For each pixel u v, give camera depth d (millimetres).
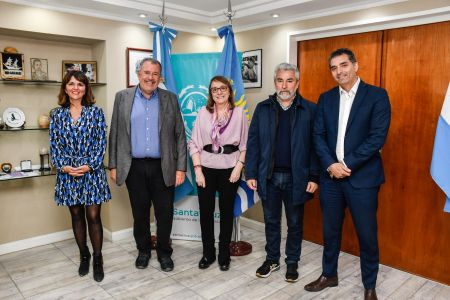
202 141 2736
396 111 2793
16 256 3084
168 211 2770
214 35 4004
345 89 2281
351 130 2230
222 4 3248
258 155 2639
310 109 2492
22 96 3143
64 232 3473
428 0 2486
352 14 2875
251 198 3020
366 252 2312
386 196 2904
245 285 2594
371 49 2893
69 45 3348
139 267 2830
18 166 3191
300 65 3369
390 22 2732
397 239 2883
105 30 3230
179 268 2848
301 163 2473
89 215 2645
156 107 2658
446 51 2520
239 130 2691
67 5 2961
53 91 3297
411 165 2752
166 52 3109
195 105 3119
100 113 2572
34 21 2861
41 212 3348
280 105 2543
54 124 2484
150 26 3123
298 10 3041
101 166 2592
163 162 2648
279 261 2822
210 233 2832
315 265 2928
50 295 2439
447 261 2637
